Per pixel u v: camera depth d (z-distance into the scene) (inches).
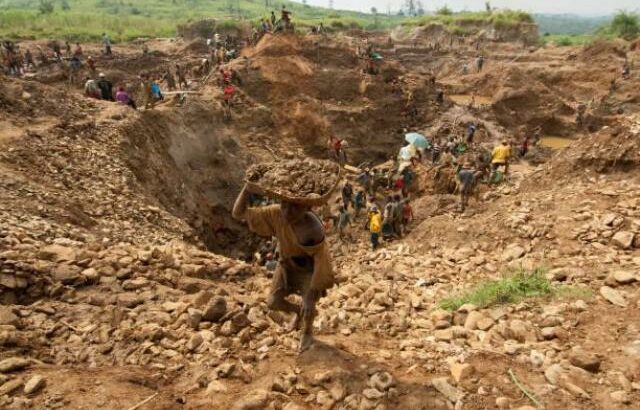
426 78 1412.4
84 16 2706.7
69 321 211.5
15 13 2434.8
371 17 6658.5
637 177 480.7
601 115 1440.7
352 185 902.4
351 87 1258.6
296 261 181.5
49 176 479.5
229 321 208.5
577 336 212.5
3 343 182.7
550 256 357.4
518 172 840.3
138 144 647.1
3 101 573.6
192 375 173.8
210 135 868.0
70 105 639.1
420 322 249.6
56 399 148.3
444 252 455.2
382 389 164.9
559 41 2977.4
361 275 380.2
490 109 1418.6
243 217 176.9
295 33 1343.5
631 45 2101.4
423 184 838.5
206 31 2377.0
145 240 430.3
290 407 152.7
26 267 238.1
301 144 1087.6
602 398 165.8
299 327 209.3
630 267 295.6
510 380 175.3
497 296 267.1
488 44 2591.0
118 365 181.2
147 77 1342.3
